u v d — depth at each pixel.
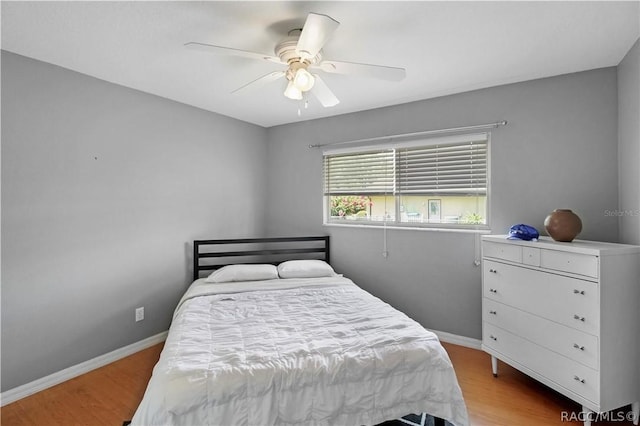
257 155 4.10
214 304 2.51
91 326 2.60
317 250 3.74
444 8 1.73
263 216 4.18
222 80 2.71
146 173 2.97
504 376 2.47
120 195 2.78
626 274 1.87
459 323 3.03
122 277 2.80
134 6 1.71
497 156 2.84
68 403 2.16
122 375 2.52
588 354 1.85
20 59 2.21
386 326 2.03
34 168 2.28
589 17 1.81
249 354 1.67
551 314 2.04
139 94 2.91
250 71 2.54
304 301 2.57
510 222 2.79
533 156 2.69
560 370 2.00
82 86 2.54
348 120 3.61
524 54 2.25
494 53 2.23
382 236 3.42
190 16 1.80
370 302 2.53
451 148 3.10
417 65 2.42
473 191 2.99
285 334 1.94
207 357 1.65
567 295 1.96
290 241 3.66
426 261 3.18
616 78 2.40
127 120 2.82
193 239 3.39
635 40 2.06
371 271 3.49
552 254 2.04
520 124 2.74
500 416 2.01
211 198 3.56
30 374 2.27
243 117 3.79
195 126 3.39
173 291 3.21
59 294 2.42
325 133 3.77
